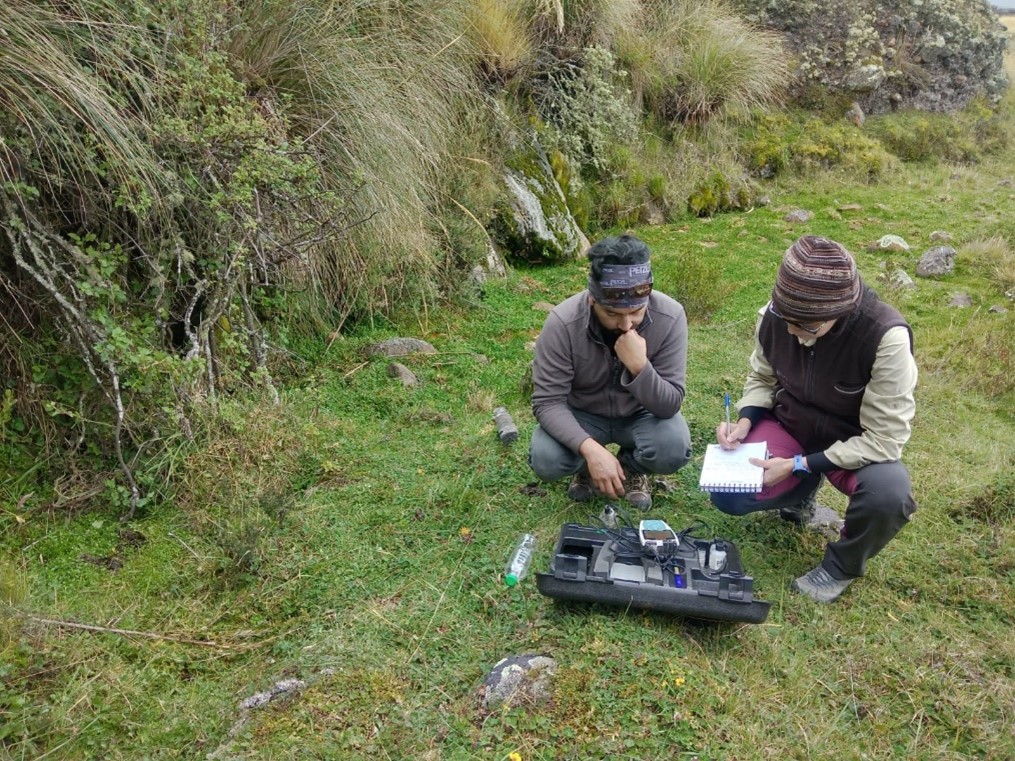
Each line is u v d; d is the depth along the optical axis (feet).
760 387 10.89
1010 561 10.89
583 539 9.83
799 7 35.06
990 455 13.66
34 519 11.08
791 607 10.04
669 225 26.73
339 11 16.72
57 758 8.01
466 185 20.74
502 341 17.83
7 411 11.12
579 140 24.86
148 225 12.07
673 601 9.09
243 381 13.55
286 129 14.08
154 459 11.71
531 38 24.64
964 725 8.48
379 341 16.90
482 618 9.71
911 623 9.96
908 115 36.60
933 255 22.70
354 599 10.05
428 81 19.51
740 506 10.70
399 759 7.96
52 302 11.55
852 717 8.61
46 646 9.03
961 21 38.65
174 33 12.68
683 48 30.19
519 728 8.16
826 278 8.66
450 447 13.39
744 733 8.16
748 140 30.94
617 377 10.87
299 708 8.52
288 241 14.25
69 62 11.30
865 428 9.58
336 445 13.08
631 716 8.23
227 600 10.07
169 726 8.38
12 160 10.88
